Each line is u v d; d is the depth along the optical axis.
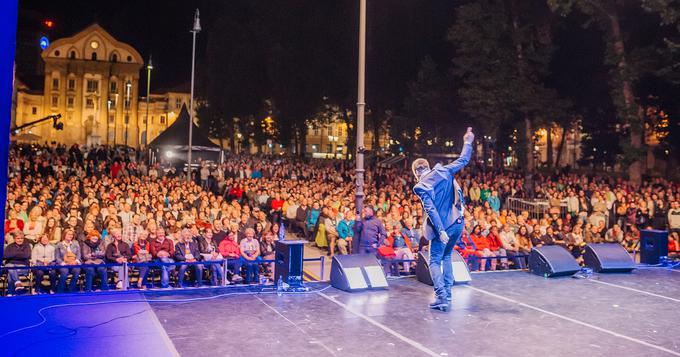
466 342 6.14
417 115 43.53
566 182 29.50
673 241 15.95
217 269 12.60
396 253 14.15
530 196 28.36
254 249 13.12
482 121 32.94
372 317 7.06
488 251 14.96
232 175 33.38
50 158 35.06
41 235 12.05
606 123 43.56
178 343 5.84
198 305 7.39
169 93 121.62
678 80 26.44
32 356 5.27
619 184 27.33
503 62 31.88
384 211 18.95
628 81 27.47
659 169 44.38
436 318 7.08
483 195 25.52
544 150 86.25
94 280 12.48
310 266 16.31
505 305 7.82
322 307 7.49
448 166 7.55
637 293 8.72
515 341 6.21
